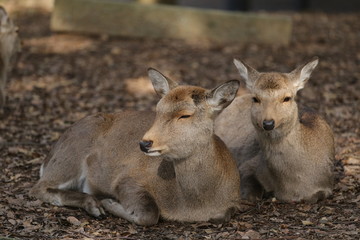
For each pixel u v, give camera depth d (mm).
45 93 18656
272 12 34344
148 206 10016
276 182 11203
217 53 23516
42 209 10703
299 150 10914
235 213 10484
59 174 11258
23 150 13617
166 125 9352
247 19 24875
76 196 10812
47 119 16281
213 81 20078
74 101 17938
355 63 22516
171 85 10039
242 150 11984
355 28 28953
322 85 19516
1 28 17016
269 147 10906
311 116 11719
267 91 10398
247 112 12477
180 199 10039
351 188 11719
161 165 10344
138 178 10461
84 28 25156
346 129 15289
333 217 10344
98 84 19750
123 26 25047
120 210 10375
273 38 24984
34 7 31016
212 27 25016
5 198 10922
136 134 11016
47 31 26188
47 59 22406
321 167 11141
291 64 22250
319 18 31812
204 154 9656
